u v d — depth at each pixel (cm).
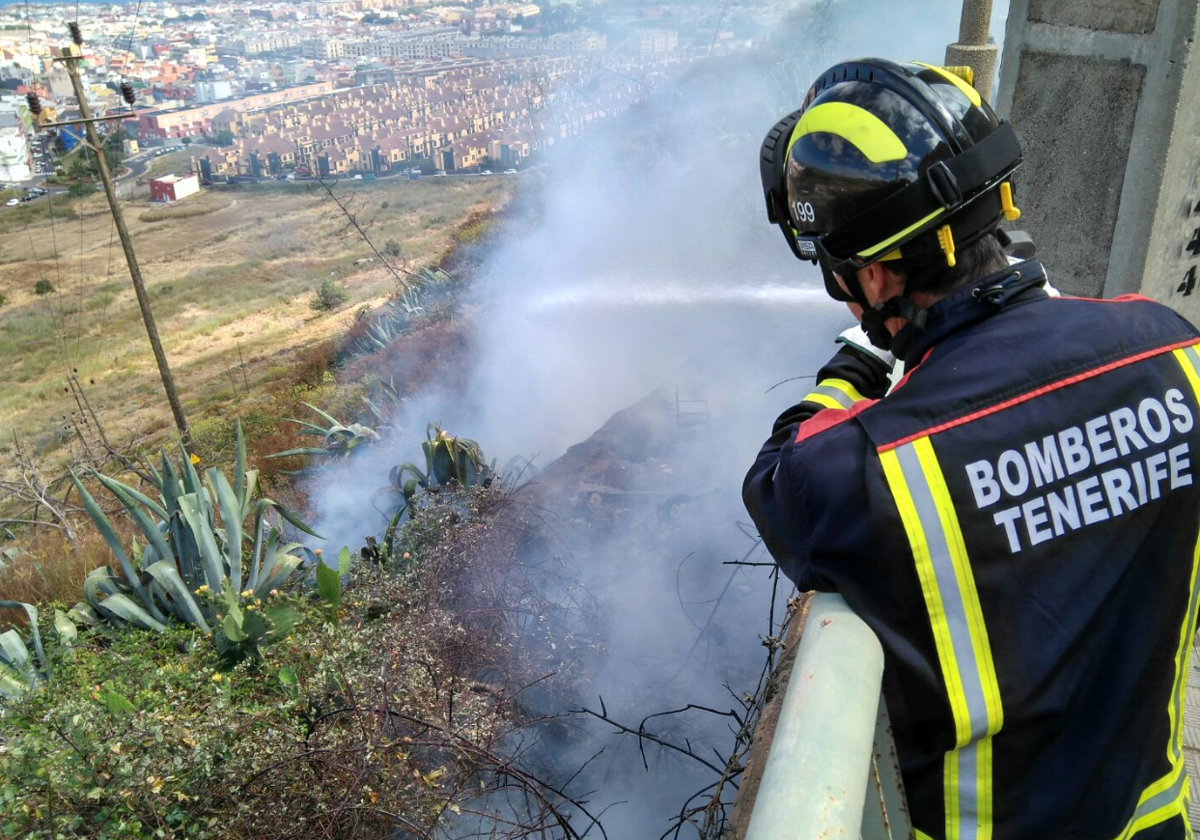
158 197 10375
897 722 82
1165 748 86
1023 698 79
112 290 6512
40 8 19162
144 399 3494
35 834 262
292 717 331
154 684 383
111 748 280
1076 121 312
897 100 92
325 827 268
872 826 81
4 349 4984
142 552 555
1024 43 321
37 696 380
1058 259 329
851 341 109
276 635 402
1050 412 83
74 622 492
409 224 7525
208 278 6481
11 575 744
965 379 85
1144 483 83
